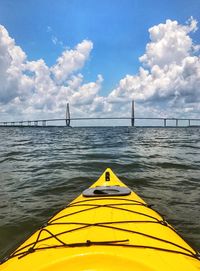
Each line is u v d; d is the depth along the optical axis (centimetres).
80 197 559
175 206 716
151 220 424
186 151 1897
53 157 1591
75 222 411
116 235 351
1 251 502
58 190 877
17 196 814
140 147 2222
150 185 927
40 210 695
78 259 275
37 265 283
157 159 1482
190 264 304
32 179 1020
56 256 294
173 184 940
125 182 966
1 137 4322
